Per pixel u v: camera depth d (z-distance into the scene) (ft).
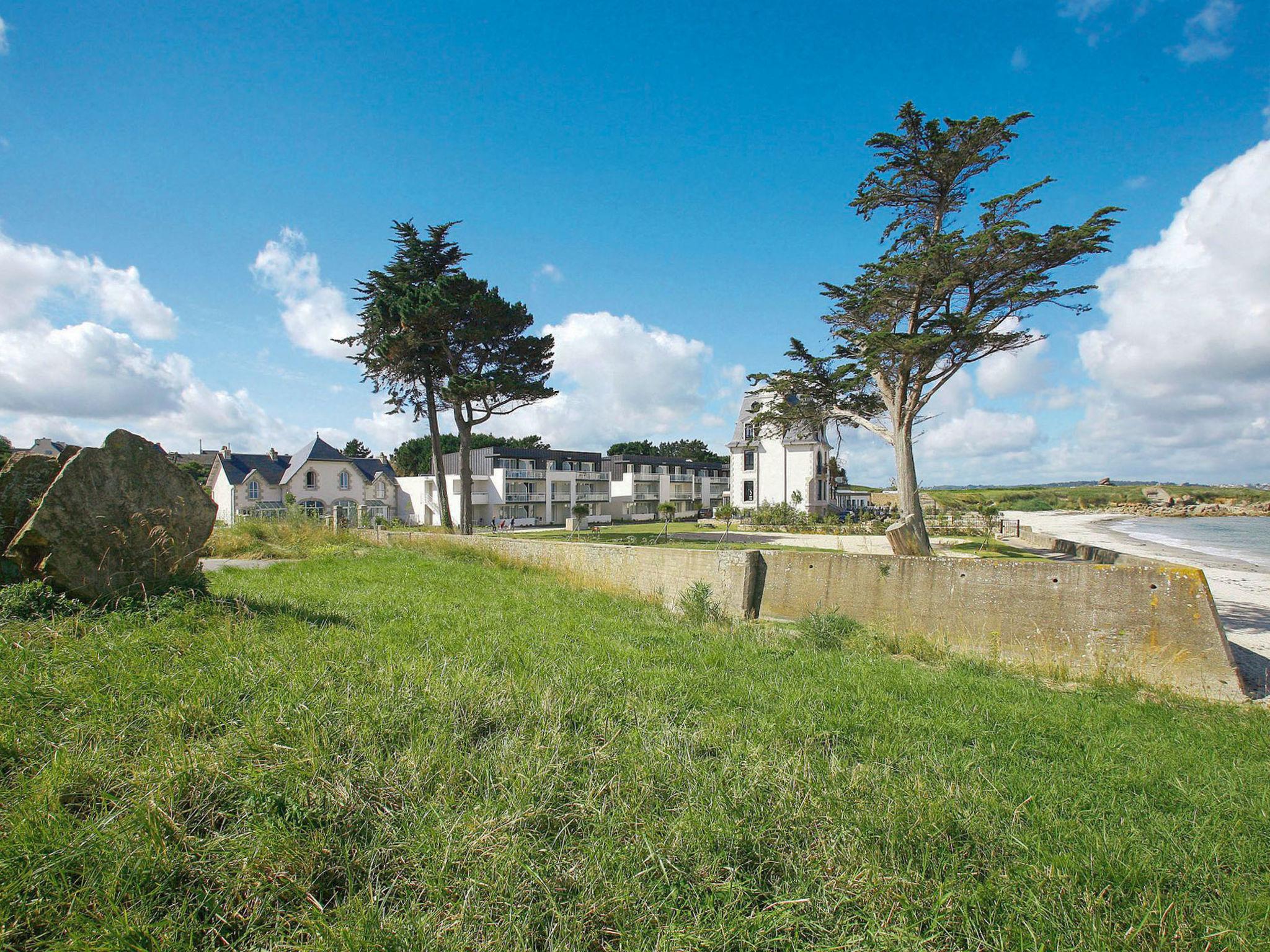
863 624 33.17
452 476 199.11
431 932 7.58
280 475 181.37
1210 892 9.30
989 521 118.73
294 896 8.14
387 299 95.40
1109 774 13.64
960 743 15.05
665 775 11.48
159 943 7.10
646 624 29.73
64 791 9.33
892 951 7.74
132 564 20.70
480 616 26.61
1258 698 24.62
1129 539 131.13
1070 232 50.37
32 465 20.36
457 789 10.50
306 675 14.46
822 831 9.96
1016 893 8.83
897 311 62.13
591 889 8.39
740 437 169.27
